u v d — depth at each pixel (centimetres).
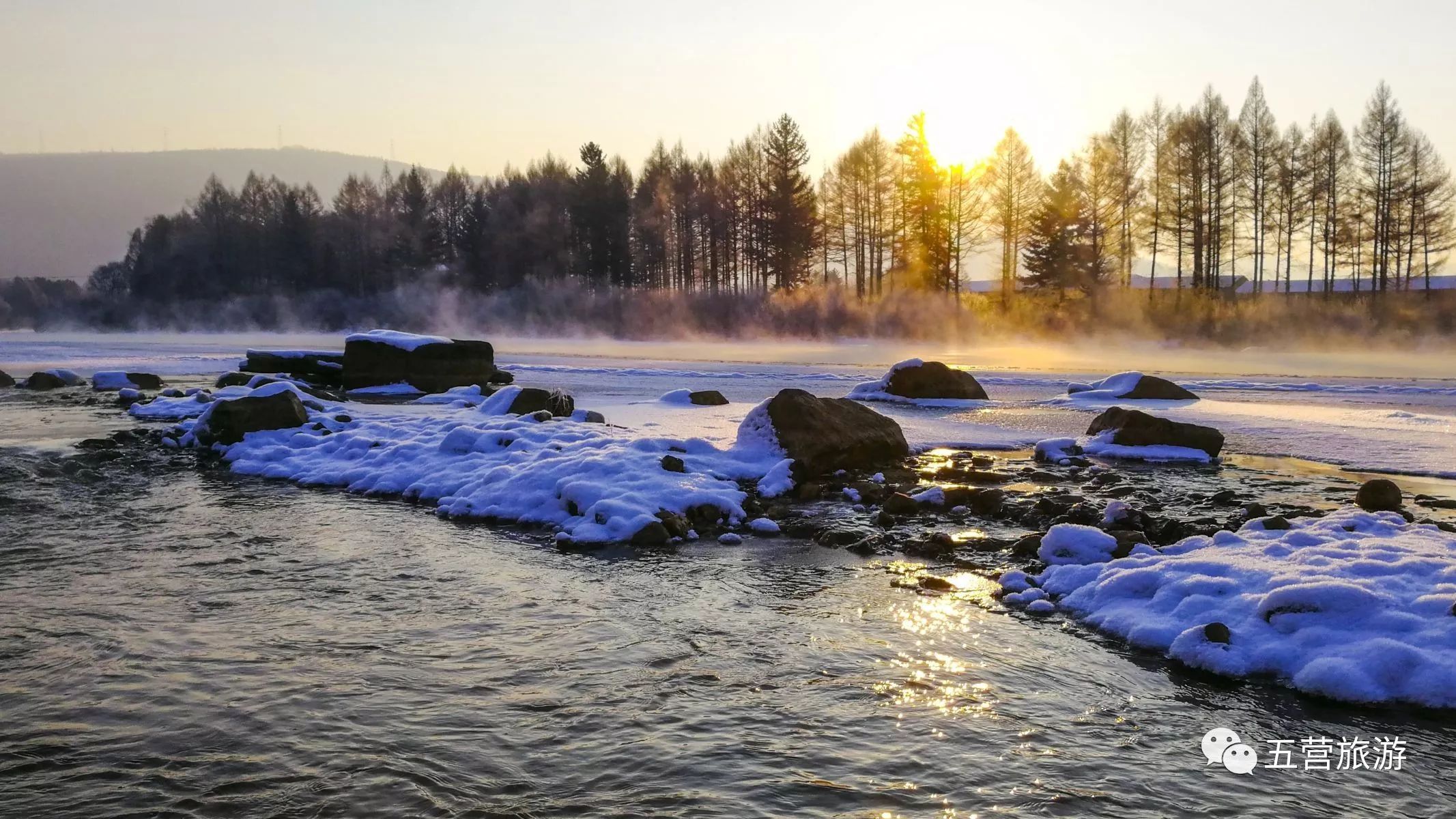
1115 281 6438
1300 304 5422
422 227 8800
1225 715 508
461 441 1220
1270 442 1502
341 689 534
